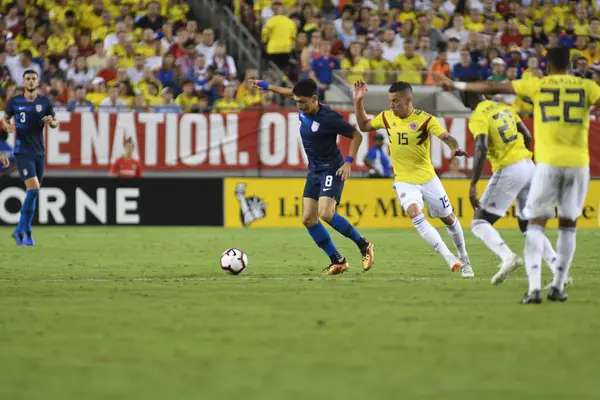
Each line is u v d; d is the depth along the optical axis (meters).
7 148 60.44
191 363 18.50
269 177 61.28
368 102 66.44
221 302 27.02
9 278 33.94
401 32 72.62
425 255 43.03
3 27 72.56
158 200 61.28
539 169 25.59
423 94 66.50
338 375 17.44
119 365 18.34
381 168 61.72
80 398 15.77
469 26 74.94
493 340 20.80
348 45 71.25
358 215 61.28
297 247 47.38
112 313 24.91
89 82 68.94
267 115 61.81
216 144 61.81
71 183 60.81
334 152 33.91
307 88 32.91
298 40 70.88
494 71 66.44
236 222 61.44
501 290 29.69
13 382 16.95
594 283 31.89
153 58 70.38
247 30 75.31
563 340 20.81
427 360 18.72
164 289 30.16
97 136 61.34
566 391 16.19
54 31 72.00
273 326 22.69
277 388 16.44
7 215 60.81
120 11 73.69
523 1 77.81
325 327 22.52
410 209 33.12
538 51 72.00
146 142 61.59
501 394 15.99
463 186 61.22
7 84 68.06
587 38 76.31
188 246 47.97
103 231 57.88
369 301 27.11
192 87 65.94
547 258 29.41
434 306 26.03
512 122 30.59
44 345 20.39
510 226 61.72
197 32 72.94
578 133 25.25
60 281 32.78
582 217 61.12
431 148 62.03
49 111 47.41
